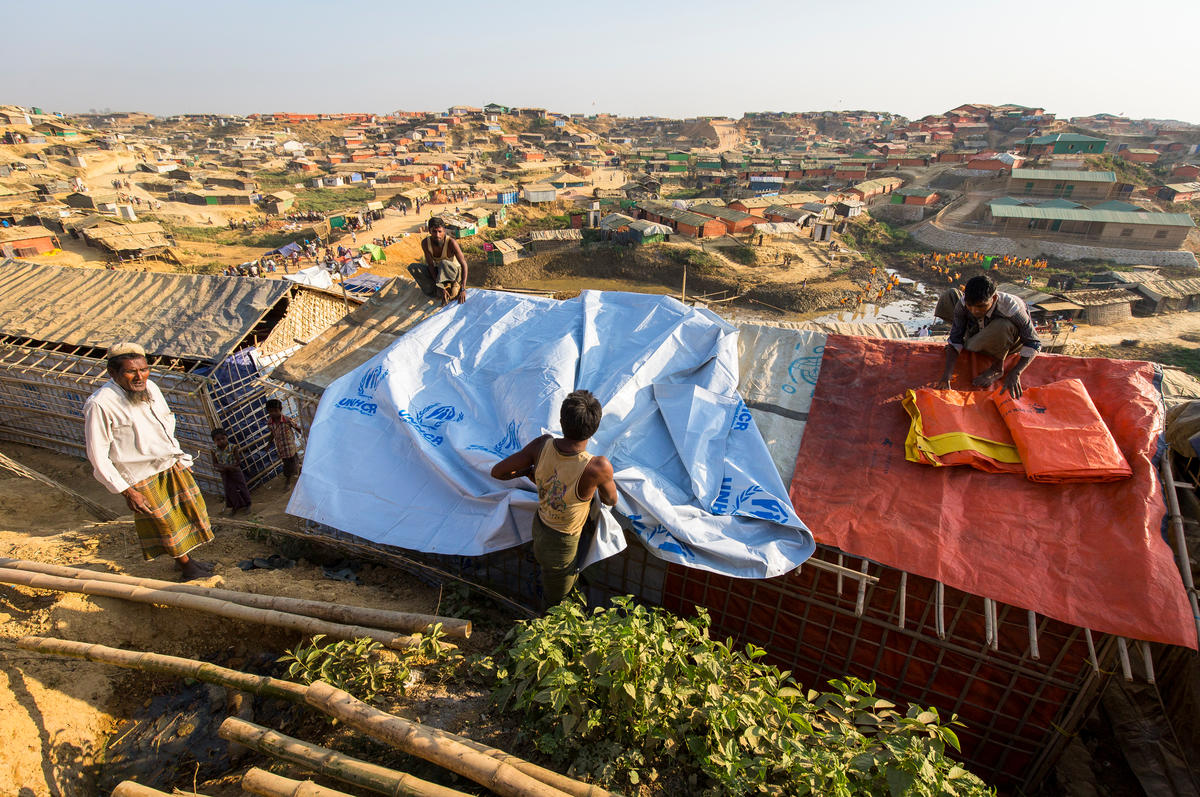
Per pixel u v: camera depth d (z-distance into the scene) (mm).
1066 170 69625
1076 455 4711
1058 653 4465
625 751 3295
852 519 4984
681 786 3230
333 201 84875
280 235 65562
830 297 51906
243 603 4668
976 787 2914
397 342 7031
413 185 93000
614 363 6348
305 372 7629
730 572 4680
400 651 4238
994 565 4500
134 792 3076
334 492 5750
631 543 5699
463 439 5727
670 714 3420
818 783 2955
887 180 86250
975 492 4938
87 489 9547
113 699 4129
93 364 9664
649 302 7195
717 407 5797
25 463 10258
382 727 3238
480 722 3707
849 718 3654
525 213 76375
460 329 7316
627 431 5648
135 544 6008
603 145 151625
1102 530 4465
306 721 3904
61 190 74500
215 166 108938
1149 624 3980
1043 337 39219
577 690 3430
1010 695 4777
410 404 6293
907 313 50219
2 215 57812
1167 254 53906
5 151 87438
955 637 4805
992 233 62125
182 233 64188
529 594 6012
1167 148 113188
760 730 3246
